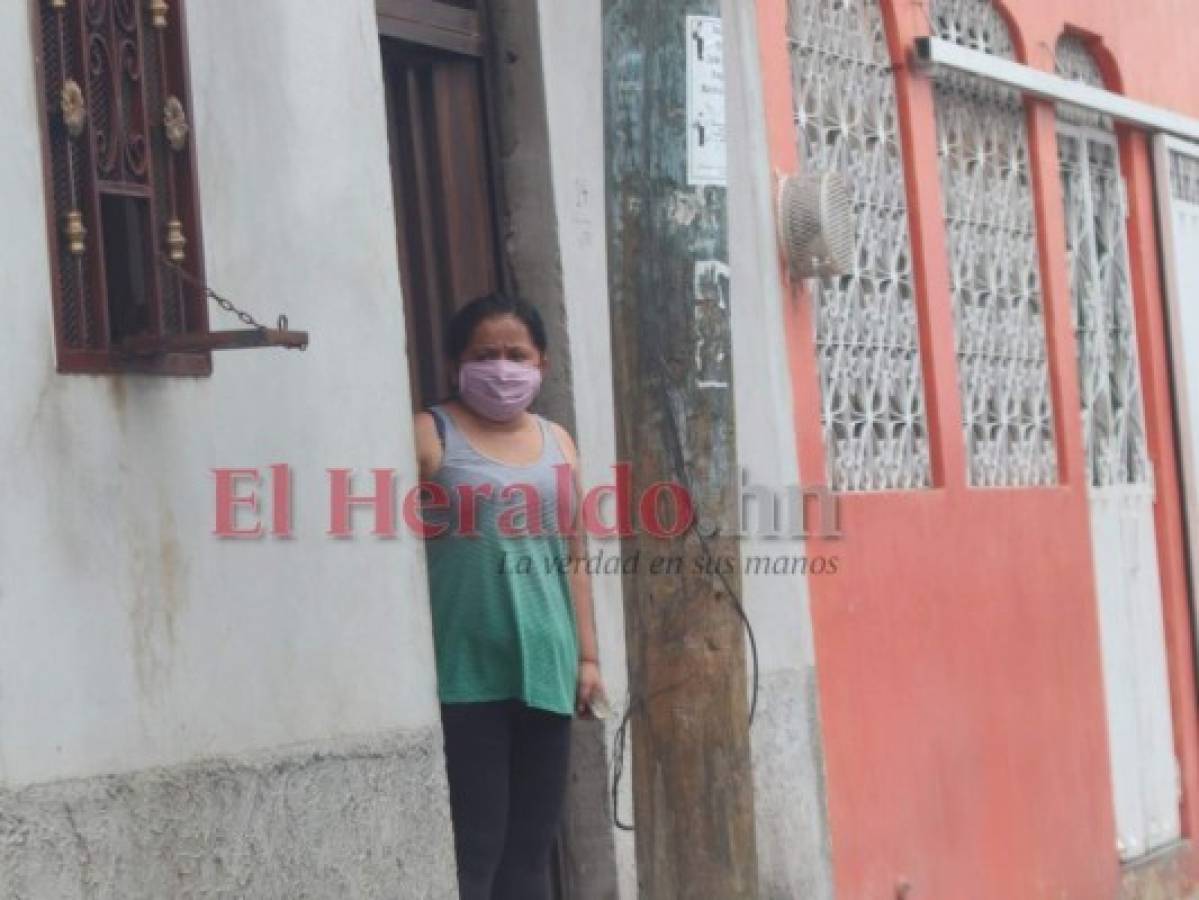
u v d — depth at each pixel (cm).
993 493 1130
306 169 704
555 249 856
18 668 576
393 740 719
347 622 706
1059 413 1205
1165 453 1323
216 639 650
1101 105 1252
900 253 1085
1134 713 1261
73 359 604
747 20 964
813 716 955
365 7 741
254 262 678
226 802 647
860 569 1010
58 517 593
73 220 606
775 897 912
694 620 636
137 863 611
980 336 1145
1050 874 1147
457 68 862
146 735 620
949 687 1074
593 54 891
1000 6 1183
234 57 676
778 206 975
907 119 1088
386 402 734
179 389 642
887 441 1059
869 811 999
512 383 753
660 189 639
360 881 698
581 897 845
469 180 860
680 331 637
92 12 616
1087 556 1217
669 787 635
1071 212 1261
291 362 691
